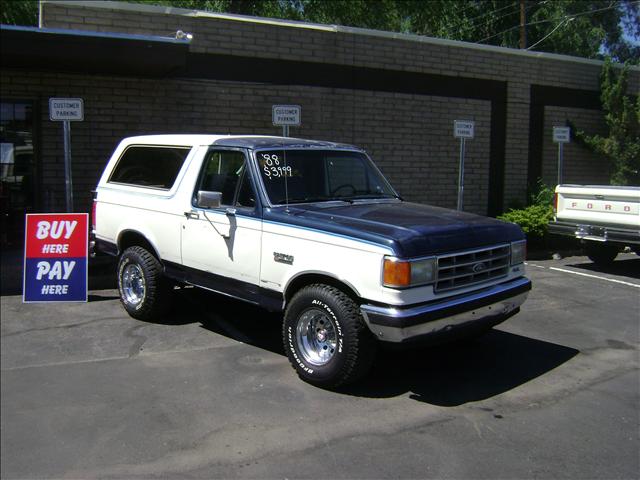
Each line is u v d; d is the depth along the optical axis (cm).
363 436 413
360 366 470
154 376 513
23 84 948
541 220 1185
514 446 403
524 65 1360
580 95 1454
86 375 513
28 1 2183
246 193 554
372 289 451
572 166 1463
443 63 1259
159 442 398
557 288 903
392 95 1212
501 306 523
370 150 1203
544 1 2453
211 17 1043
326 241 480
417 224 487
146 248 681
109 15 977
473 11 2603
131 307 675
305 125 1137
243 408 453
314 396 478
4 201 961
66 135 833
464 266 491
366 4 2280
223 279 572
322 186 587
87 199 1001
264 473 363
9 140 973
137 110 1016
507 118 1352
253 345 600
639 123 1416
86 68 932
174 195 622
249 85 1083
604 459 387
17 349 577
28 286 746
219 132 1070
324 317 488
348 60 1159
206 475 359
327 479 357
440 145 1278
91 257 880
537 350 611
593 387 513
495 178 1358
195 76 1045
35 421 425
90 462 371
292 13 2392
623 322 720
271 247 523
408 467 372
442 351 603
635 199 936
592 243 1080
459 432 422
